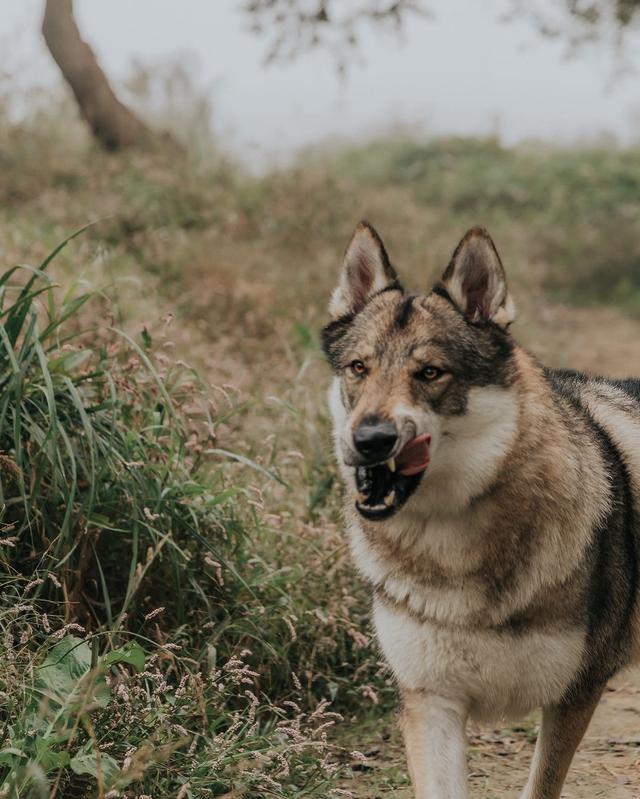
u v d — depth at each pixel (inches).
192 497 167.6
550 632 129.0
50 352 170.1
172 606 161.8
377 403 129.3
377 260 149.0
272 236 461.1
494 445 130.6
